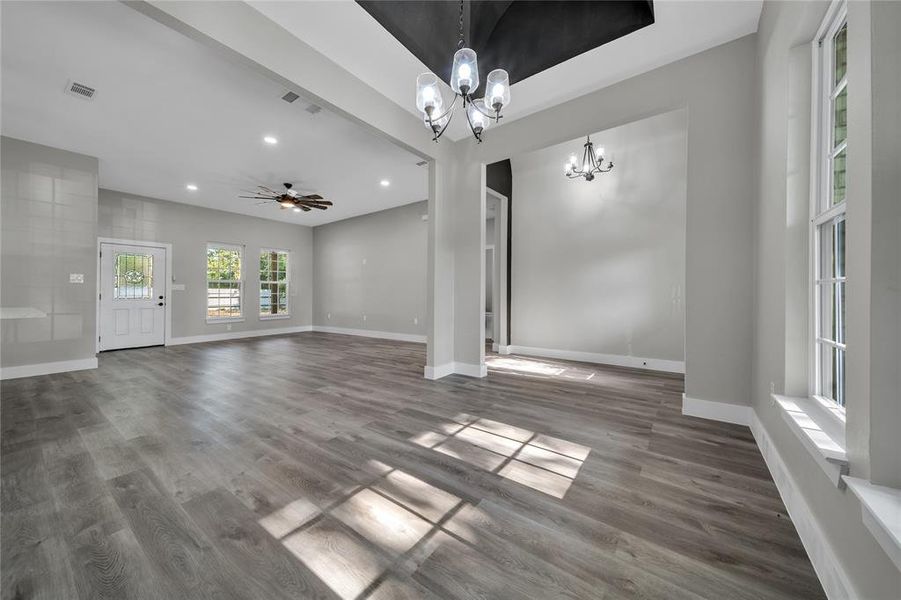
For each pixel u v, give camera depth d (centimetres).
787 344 173
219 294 745
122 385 367
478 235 405
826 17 153
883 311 84
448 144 413
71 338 434
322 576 119
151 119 357
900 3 81
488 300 771
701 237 268
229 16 214
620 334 484
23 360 403
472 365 412
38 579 117
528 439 231
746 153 250
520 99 330
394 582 117
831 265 159
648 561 125
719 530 142
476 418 271
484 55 304
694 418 270
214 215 727
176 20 191
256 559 126
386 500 163
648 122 461
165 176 529
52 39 245
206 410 288
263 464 197
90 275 447
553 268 541
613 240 490
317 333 854
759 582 116
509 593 112
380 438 233
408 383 378
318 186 589
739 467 193
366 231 800
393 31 247
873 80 84
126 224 610
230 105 332
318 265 902
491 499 164
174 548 131
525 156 561
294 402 310
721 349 262
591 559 127
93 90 307
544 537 138
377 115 320
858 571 94
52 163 421
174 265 668
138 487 172
